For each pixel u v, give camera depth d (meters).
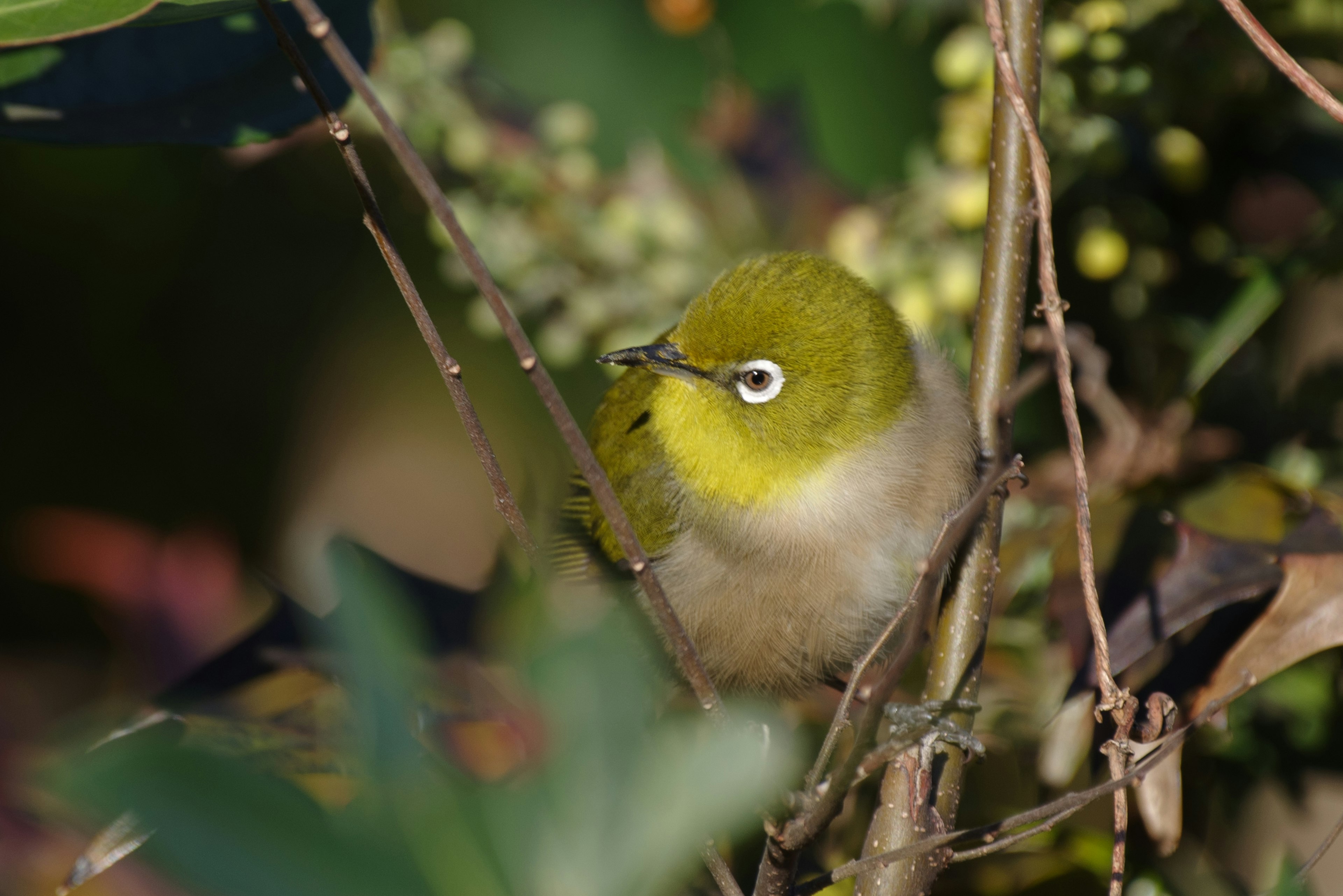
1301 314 8.30
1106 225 7.78
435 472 13.94
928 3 8.46
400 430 14.14
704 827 2.80
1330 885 8.16
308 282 13.66
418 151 9.13
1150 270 7.99
